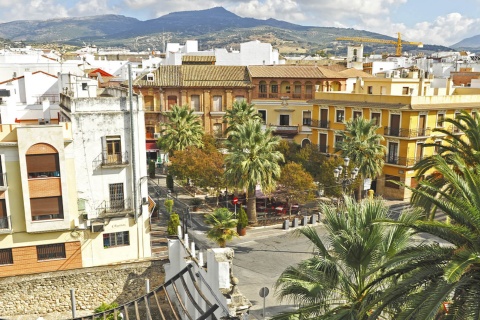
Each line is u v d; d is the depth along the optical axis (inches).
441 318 442.6
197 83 2445.9
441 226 444.8
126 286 1069.8
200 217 1518.2
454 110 1900.8
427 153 1839.3
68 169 1021.2
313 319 522.6
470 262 396.5
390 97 1831.9
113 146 1057.5
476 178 494.0
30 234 1011.3
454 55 4837.6
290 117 2495.1
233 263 1165.7
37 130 967.6
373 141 1508.4
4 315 1000.9
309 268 561.3
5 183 971.3
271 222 1481.3
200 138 2062.0
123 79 2701.8
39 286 1015.0
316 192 1659.7
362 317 482.6
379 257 535.5
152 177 2135.8
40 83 1916.8
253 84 2477.9
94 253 1072.8
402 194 1814.7
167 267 1039.0
